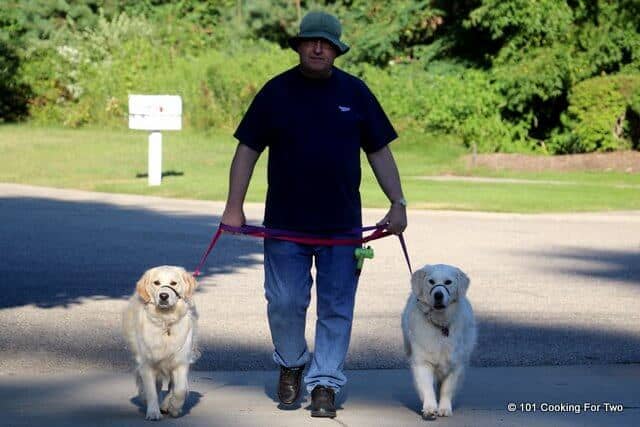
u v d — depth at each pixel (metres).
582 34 40.78
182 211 23.86
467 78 42.44
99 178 30.92
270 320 8.14
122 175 31.77
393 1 49.69
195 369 9.56
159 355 7.72
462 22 44.59
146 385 7.81
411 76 45.47
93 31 49.88
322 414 7.89
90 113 45.94
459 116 41.91
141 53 46.81
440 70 46.72
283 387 8.15
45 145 38.69
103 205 24.91
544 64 40.50
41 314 12.09
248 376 9.30
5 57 46.47
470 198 27.23
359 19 50.06
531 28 40.97
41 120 46.22
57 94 46.47
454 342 7.83
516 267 16.44
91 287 14.00
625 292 14.20
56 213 23.11
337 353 8.05
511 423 7.83
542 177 33.75
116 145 39.16
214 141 41.47
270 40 52.38
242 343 10.62
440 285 7.67
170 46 48.88
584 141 38.34
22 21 50.06
